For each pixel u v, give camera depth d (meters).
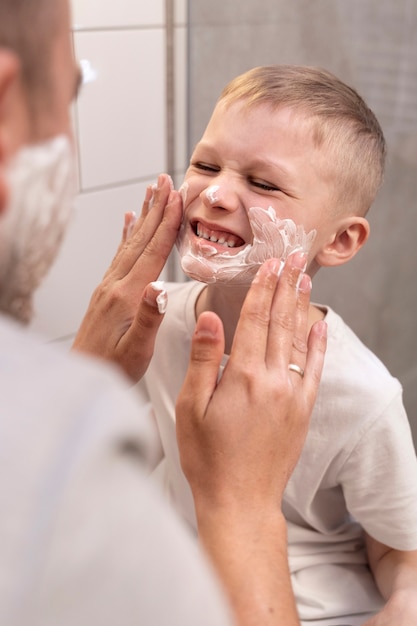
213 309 0.79
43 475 0.25
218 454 0.50
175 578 0.27
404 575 0.77
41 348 0.30
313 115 0.67
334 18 1.13
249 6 1.20
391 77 1.11
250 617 0.44
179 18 1.26
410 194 1.17
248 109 0.67
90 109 1.18
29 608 0.24
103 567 0.25
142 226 0.71
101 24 1.15
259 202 0.66
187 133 1.35
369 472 0.76
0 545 0.24
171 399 0.85
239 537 0.48
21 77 0.30
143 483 0.29
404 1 1.06
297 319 0.56
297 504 0.82
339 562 0.84
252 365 0.51
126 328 0.70
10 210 0.32
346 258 0.76
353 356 0.77
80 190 1.22
